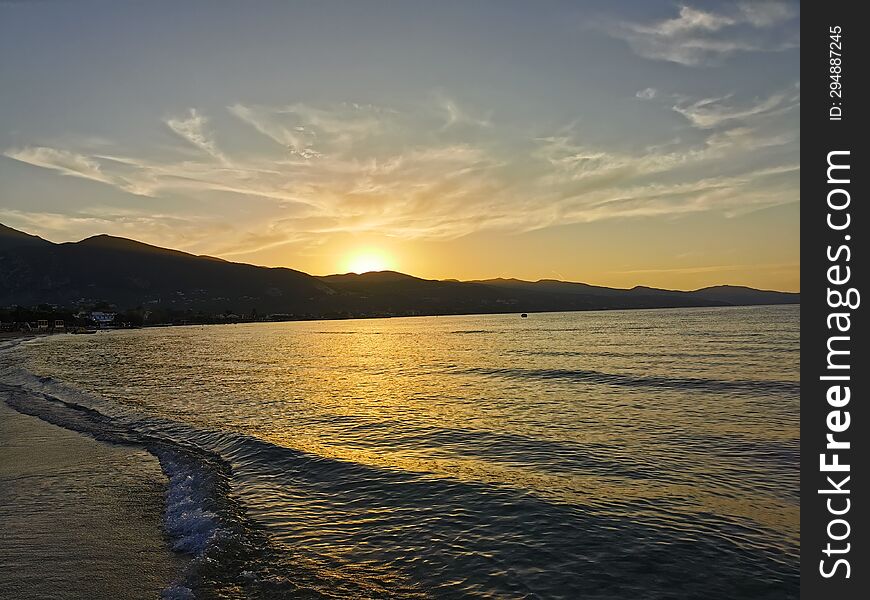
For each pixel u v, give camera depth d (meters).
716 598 8.45
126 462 16.50
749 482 13.91
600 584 8.86
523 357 54.62
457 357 58.09
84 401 29.73
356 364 53.44
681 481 14.05
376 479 14.39
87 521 11.61
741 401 25.80
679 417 22.34
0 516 11.92
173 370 48.97
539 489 13.45
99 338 132.50
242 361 59.50
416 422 22.48
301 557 9.91
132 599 8.30
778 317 149.12
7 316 172.50
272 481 14.54
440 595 8.55
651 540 10.48
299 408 26.67
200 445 18.97
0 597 8.38
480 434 19.95
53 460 16.78
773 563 9.55
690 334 84.75
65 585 8.76
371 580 9.03
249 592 8.59
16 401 29.73
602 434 19.52
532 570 9.33
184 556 9.87
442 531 11.00
